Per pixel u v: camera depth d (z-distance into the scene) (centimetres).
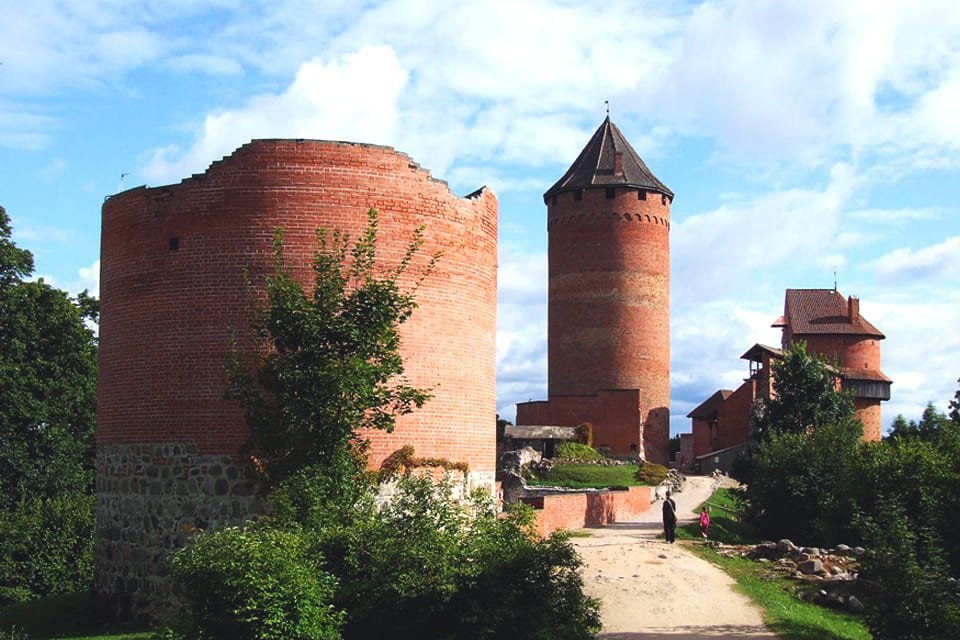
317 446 2105
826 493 4084
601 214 7094
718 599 2405
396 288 2225
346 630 1706
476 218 2677
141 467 2425
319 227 2377
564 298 7181
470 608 1700
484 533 1838
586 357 7050
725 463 6669
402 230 2461
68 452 4428
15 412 4262
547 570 1781
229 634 1580
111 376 2539
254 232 2377
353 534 1812
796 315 8006
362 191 2420
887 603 2047
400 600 1694
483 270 2706
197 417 2362
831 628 2236
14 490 4288
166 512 2373
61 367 4478
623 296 7031
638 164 7356
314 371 2097
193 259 2408
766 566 2964
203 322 2384
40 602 3033
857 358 7831
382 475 2380
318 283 2173
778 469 4272
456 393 2553
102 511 2544
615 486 5406
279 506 1995
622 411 6650
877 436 7800
